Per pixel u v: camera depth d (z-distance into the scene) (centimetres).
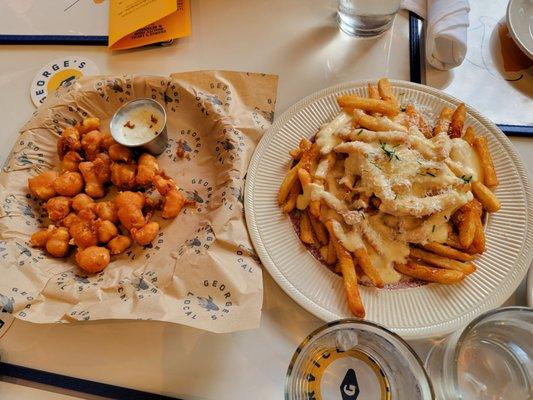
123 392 34
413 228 36
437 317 34
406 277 36
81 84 47
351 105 41
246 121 44
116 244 41
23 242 40
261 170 41
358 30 50
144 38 51
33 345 36
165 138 46
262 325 36
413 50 48
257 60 50
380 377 31
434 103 43
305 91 47
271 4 53
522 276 35
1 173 43
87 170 44
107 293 36
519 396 30
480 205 37
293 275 36
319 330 30
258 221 39
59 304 36
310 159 39
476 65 47
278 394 33
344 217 36
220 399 34
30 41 53
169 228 42
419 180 36
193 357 35
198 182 45
